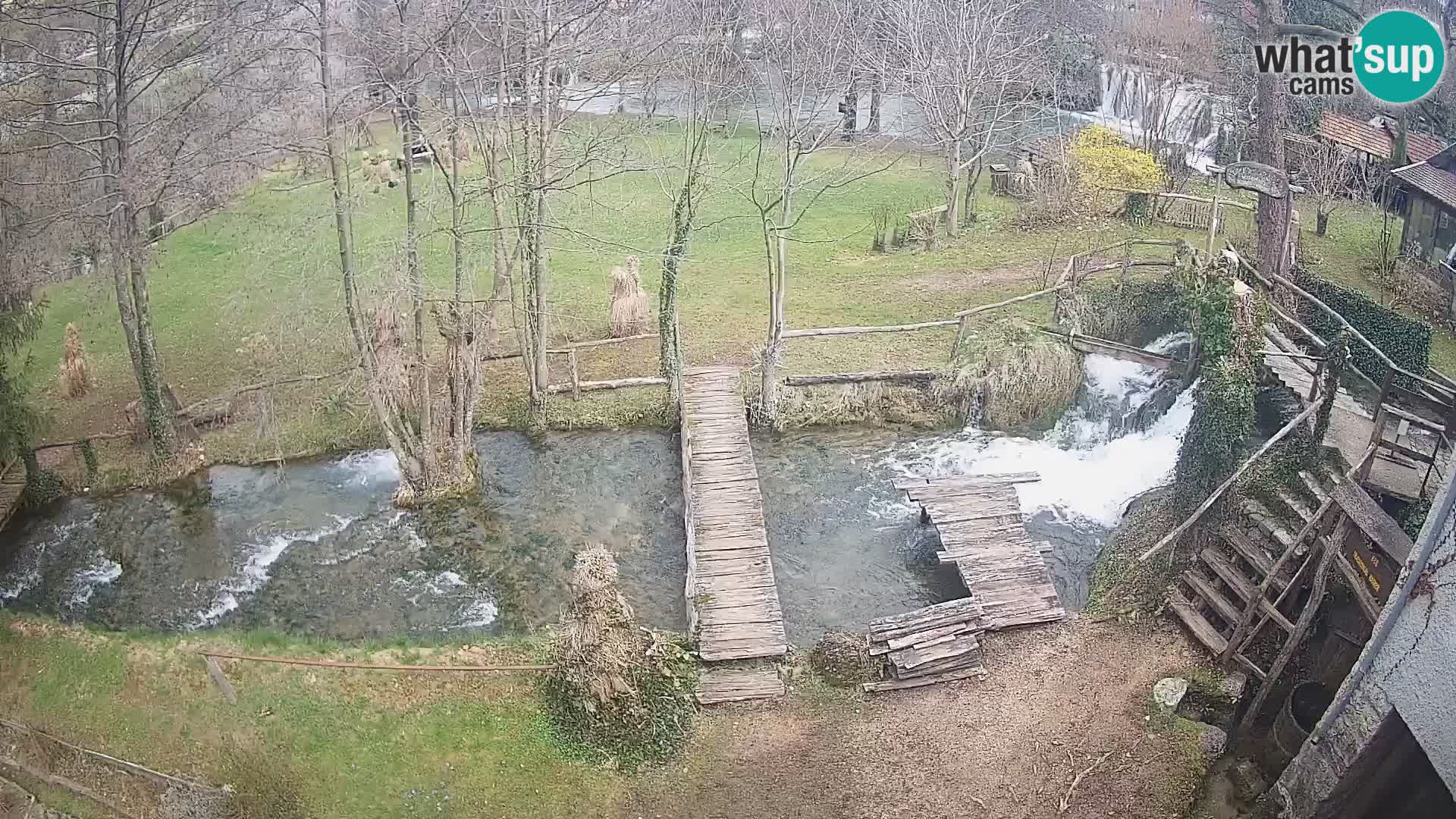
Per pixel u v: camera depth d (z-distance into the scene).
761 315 26.89
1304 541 14.84
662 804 13.80
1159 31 35.47
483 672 15.93
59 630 17.39
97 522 20.16
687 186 22.03
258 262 26.45
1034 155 34.97
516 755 14.49
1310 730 14.04
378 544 19.55
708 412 21.97
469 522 20.11
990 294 27.45
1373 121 34.66
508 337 25.78
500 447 22.31
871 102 41.03
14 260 20.81
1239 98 36.28
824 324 26.22
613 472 21.48
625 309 25.53
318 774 14.16
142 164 19.83
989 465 21.45
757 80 33.09
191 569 18.94
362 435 22.38
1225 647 15.47
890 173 37.19
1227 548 16.48
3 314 19.61
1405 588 11.18
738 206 33.97
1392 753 11.91
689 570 17.48
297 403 23.02
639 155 34.41
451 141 20.78
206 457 21.72
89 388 23.83
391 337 19.69
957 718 15.05
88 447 20.88
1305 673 15.40
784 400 22.83
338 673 16.03
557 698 15.15
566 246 30.69
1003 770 14.13
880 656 15.98
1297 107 35.31
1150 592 16.98
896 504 20.50
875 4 34.78
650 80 28.34
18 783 14.20
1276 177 22.38
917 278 28.84
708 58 27.23
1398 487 15.52
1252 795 13.72
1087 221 32.06
